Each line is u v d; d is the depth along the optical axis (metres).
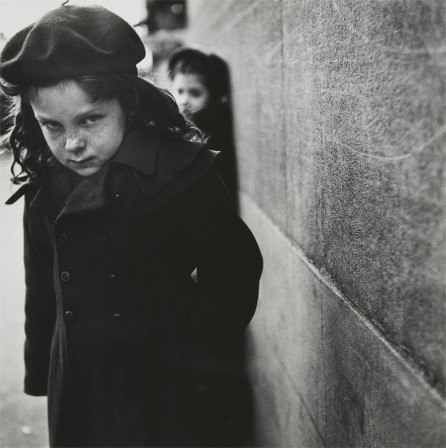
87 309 1.63
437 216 1.16
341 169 1.79
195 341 1.67
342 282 1.83
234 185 3.23
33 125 1.67
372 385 1.55
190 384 1.67
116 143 1.56
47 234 1.73
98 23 1.48
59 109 1.47
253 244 1.70
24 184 1.72
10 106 1.72
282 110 2.81
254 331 3.58
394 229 1.38
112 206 1.57
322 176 2.04
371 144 1.50
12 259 5.06
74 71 1.43
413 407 1.28
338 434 1.91
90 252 1.61
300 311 2.46
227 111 3.19
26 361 1.90
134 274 1.61
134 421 1.64
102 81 1.47
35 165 1.69
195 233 1.60
